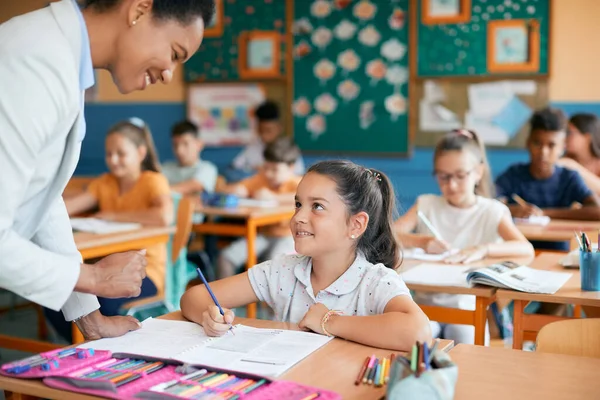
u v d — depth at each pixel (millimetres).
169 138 6219
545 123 3779
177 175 5180
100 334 1541
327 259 1698
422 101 5387
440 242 2682
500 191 3938
